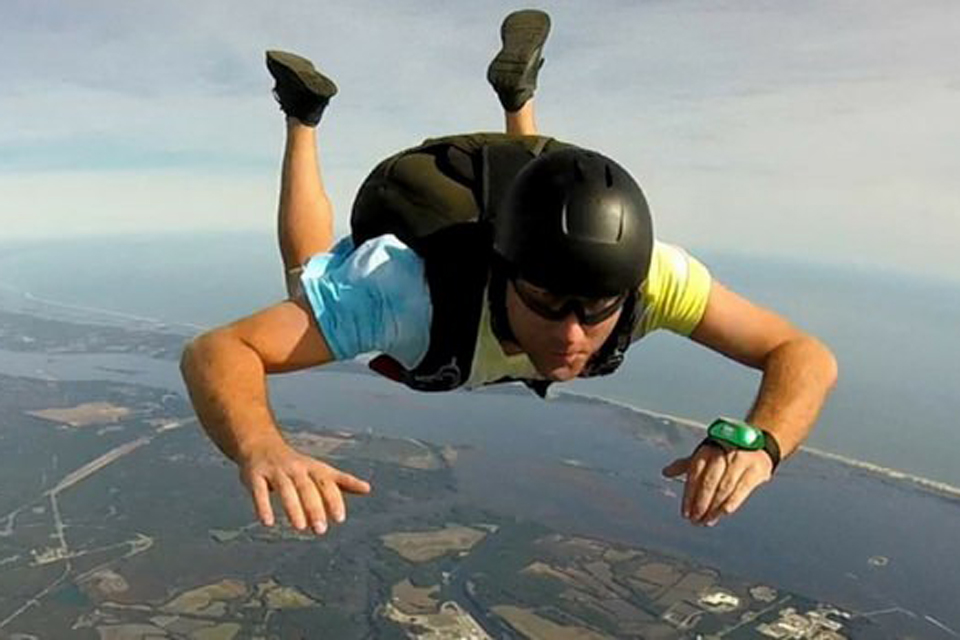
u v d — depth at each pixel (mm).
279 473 3275
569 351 3664
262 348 3814
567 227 3346
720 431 3660
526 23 5742
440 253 3869
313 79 5543
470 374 3994
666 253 4289
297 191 5652
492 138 4574
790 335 4379
